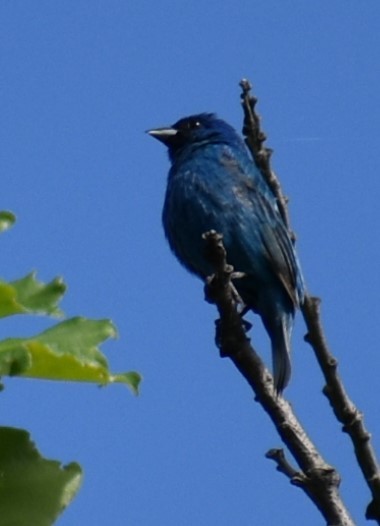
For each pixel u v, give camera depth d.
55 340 4.09
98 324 4.19
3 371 3.92
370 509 8.33
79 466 4.29
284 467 8.23
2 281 4.01
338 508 7.88
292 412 8.92
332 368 9.35
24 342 4.04
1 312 4.07
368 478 8.63
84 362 4.10
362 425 8.88
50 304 4.15
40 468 4.23
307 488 8.00
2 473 4.21
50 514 4.19
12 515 4.17
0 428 4.25
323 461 8.27
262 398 9.09
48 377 4.20
